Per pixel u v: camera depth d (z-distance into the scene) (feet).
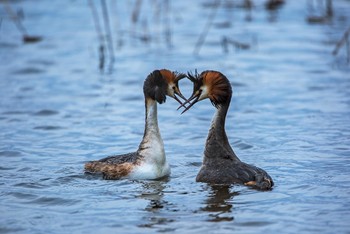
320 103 65.16
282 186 43.14
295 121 60.08
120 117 63.05
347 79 73.15
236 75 75.72
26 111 65.05
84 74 78.23
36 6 112.06
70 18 104.78
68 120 62.28
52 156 52.13
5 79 76.84
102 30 97.55
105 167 46.65
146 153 46.09
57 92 71.61
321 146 52.70
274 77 74.84
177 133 57.98
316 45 87.45
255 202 40.52
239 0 113.29
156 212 39.63
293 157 50.16
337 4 109.09
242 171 43.09
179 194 42.37
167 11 103.09
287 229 36.83
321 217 38.29
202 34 92.89
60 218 39.34
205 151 44.80
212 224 37.63
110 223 38.34
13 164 49.98
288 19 101.65
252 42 89.86
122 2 114.52
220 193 41.93
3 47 90.43
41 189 44.11
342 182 43.96
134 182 45.24
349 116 60.75
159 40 92.27
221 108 44.78
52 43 91.76
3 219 39.32
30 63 82.53
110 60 83.71
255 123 60.08
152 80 46.14
